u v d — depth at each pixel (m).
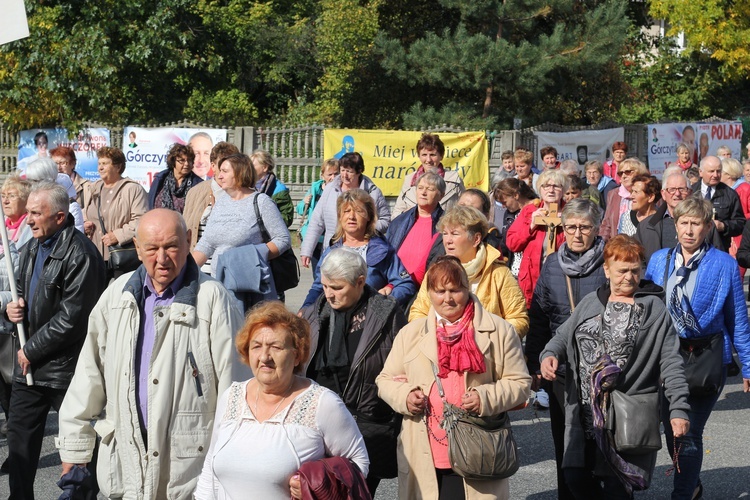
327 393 3.83
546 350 5.32
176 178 9.76
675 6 27.23
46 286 5.46
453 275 4.60
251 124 26.69
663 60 29.58
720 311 5.90
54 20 22.30
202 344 4.34
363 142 18.98
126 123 23.42
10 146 21.12
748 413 8.67
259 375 3.75
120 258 9.09
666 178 7.88
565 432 5.29
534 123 24.11
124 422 4.32
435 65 22.67
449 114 23.14
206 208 8.30
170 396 4.28
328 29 26.81
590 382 5.12
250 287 6.87
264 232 7.17
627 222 8.58
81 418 4.57
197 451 4.31
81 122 19.88
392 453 5.04
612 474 5.08
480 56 22.28
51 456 7.31
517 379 4.60
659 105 29.36
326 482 3.62
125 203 9.29
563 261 5.99
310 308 5.18
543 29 24.80
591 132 20.62
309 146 19.42
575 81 24.41
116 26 22.33
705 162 11.40
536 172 14.50
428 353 4.61
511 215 9.19
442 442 4.61
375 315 5.00
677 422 4.96
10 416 5.62
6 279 6.30
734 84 29.53
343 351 5.03
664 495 6.55
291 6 31.39
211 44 25.41
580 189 9.66
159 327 4.31
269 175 10.02
